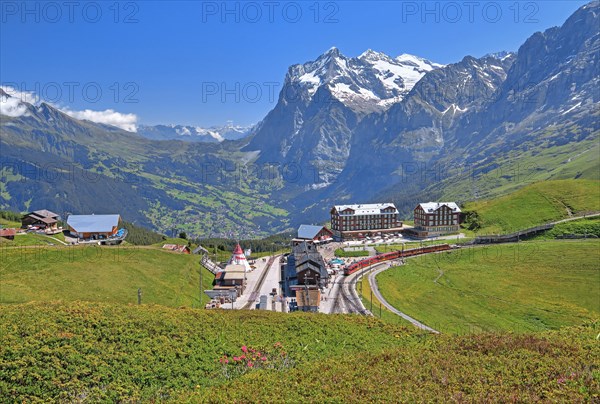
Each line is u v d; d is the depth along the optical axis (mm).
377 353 42906
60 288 89688
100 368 41062
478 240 182375
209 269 140000
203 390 36219
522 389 29797
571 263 141625
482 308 116438
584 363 33625
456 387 30641
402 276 142875
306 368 38438
